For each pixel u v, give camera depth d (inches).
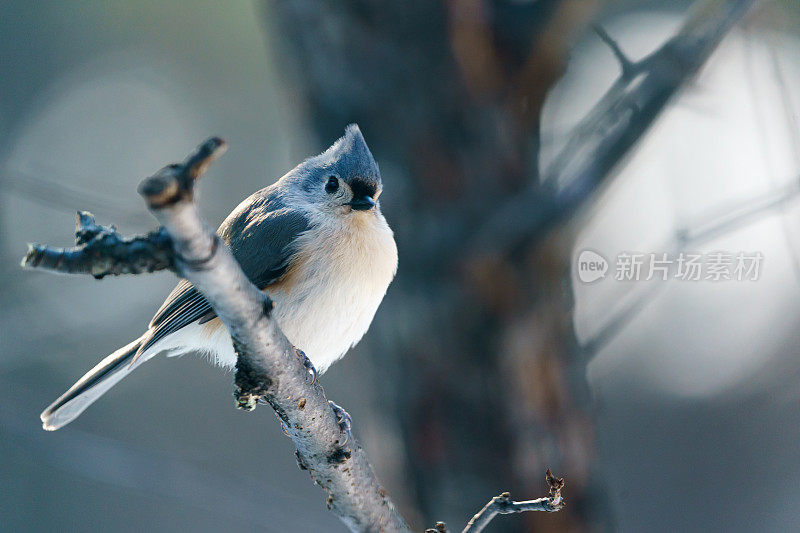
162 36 837.8
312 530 369.7
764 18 290.4
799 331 642.2
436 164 324.8
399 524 253.9
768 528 643.5
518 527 323.0
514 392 321.4
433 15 320.5
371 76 327.6
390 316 335.9
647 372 683.4
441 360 325.1
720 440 669.3
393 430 339.3
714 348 663.8
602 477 340.5
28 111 881.5
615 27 438.0
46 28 866.8
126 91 864.9
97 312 663.1
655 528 652.7
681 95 273.7
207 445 765.3
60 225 700.7
